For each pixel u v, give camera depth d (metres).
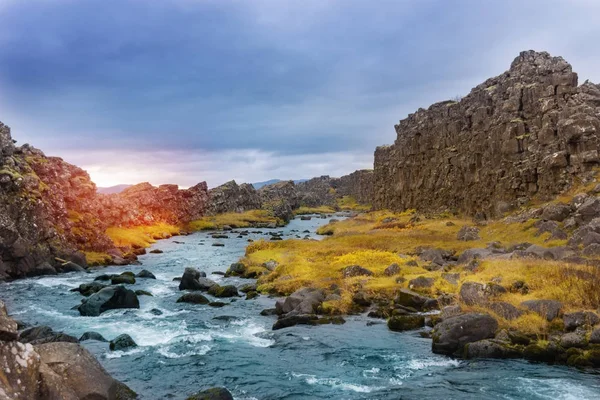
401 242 59.38
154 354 23.28
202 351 23.78
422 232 68.62
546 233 47.53
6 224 47.25
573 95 61.16
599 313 22.89
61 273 51.47
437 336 22.98
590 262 31.89
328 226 112.94
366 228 90.12
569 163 57.03
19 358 11.61
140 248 75.44
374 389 18.61
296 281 38.91
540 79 65.81
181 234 111.81
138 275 49.38
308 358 22.47
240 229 129.62
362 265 43.84
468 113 83.62
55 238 54.44
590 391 17.55
